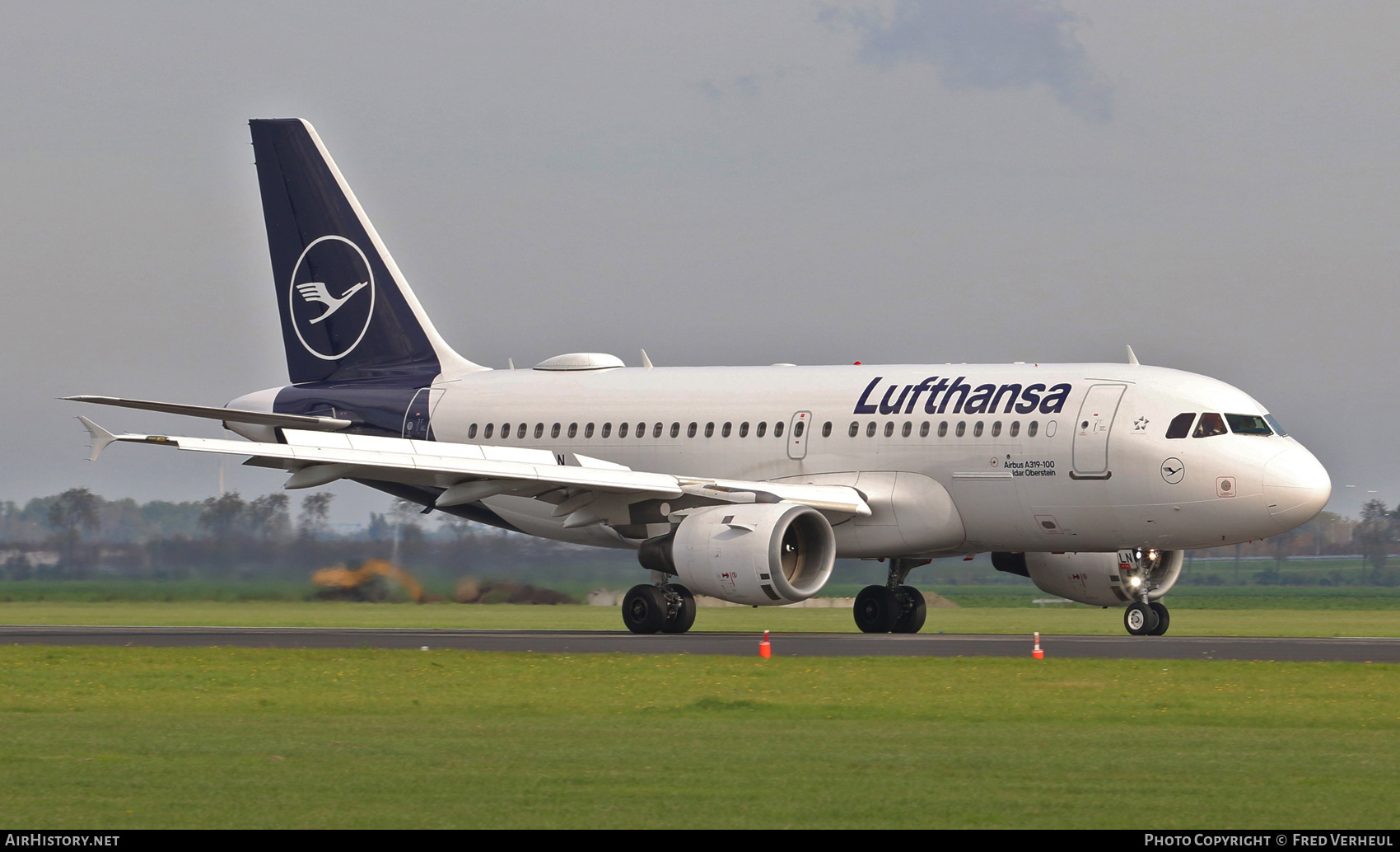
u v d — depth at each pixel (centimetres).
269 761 5831
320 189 16062
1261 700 7719
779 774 5562
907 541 13038
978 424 12744
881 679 8725
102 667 9706
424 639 12012
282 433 11988
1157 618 12962
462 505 15200
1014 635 13025
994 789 5281
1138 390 12294
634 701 7819
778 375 14125
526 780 5431
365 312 15988
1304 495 11850
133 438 11050
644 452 14375
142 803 5072
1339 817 4866
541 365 15488
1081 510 12388
